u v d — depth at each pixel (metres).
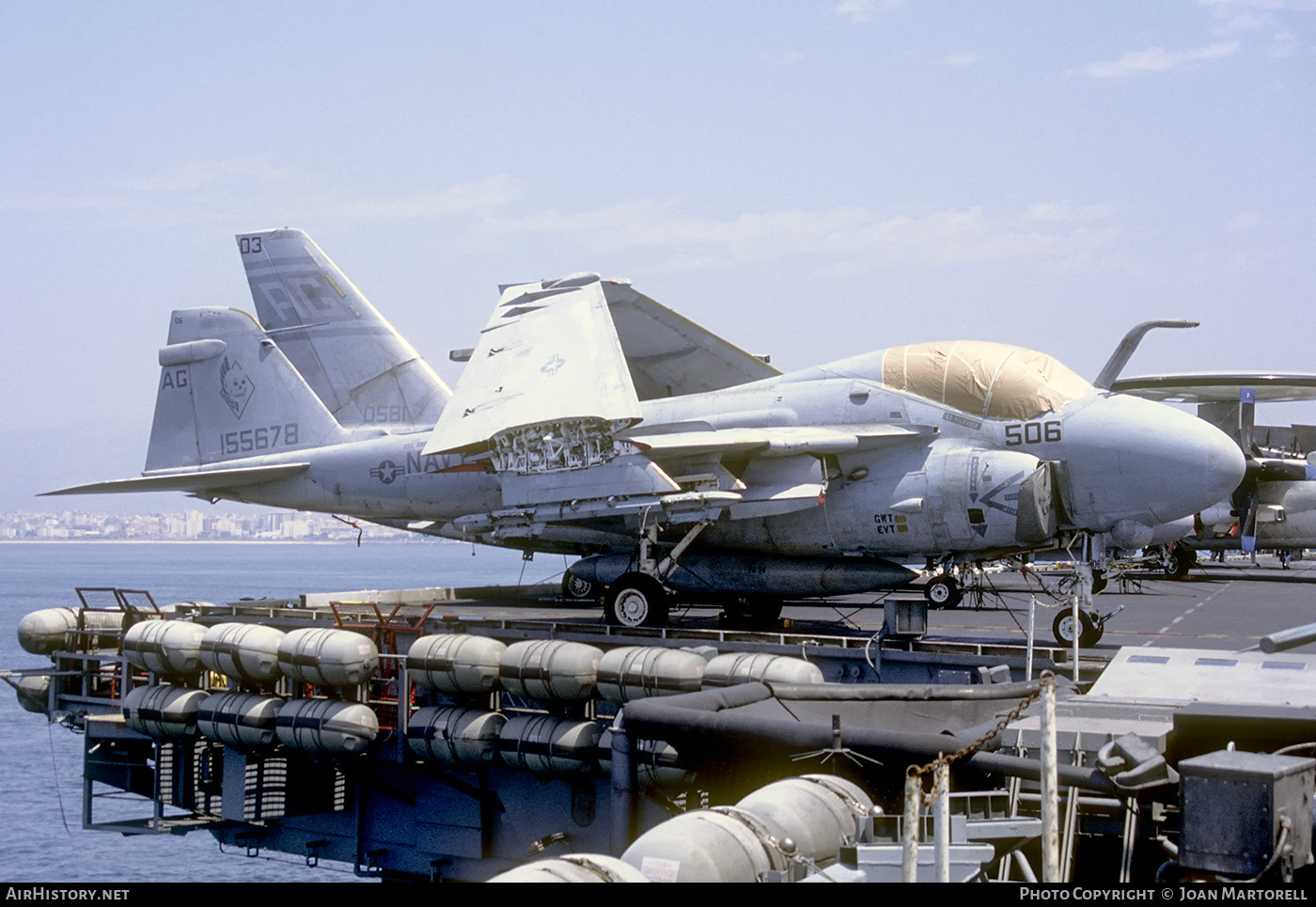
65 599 139.38
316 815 21.17
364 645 19.52
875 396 21.70
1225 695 12.53
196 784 22.03
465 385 22.91
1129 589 35.84
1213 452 19.56
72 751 48.78
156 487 28.09
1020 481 19.70
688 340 26.31
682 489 20.62
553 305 24.17
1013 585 37.91
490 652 18.19
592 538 24.20
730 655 16.28
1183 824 8.86
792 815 9.13
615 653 17.11
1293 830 8.69
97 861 32.12
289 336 30.30
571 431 20.95
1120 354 31.17
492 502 25.86
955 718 12.43
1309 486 40.19
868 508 21.16
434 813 19.81
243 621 23.17
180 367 29.16
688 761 12.16
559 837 16.50
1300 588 36.47
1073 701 12.34
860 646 17.62
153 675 22.20
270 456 28.16
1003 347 21.62
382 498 26.81
